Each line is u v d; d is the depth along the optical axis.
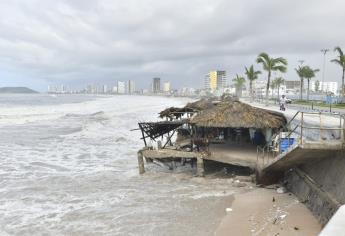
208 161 23.17
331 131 17.28
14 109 85.81
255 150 24.34
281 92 155.12
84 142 38.06
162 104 139.25
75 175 22.89
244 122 21.97
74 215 15.32
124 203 17.00
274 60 63.78
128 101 178.62
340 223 6.93
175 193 18.69
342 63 64.69
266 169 19.48
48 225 14.20
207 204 16.73
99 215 15.31
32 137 40.97
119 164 26.64
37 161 27.48
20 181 21.22
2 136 41.09
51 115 71.81
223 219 14.77
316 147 14.37
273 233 13.18
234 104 23.41
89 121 60.84
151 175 22.88
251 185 19.92
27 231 13.60
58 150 32.81
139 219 14.84
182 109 34.19
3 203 16.95
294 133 22.47
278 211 15.49
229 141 28.58
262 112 22.88
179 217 15.05
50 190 19.30
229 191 18.91
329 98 62.16
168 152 22.73
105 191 19.14
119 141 38.81
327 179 14.92
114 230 13.68
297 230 13.38
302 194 16.97
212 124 22.41
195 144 23.72
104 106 118.94
